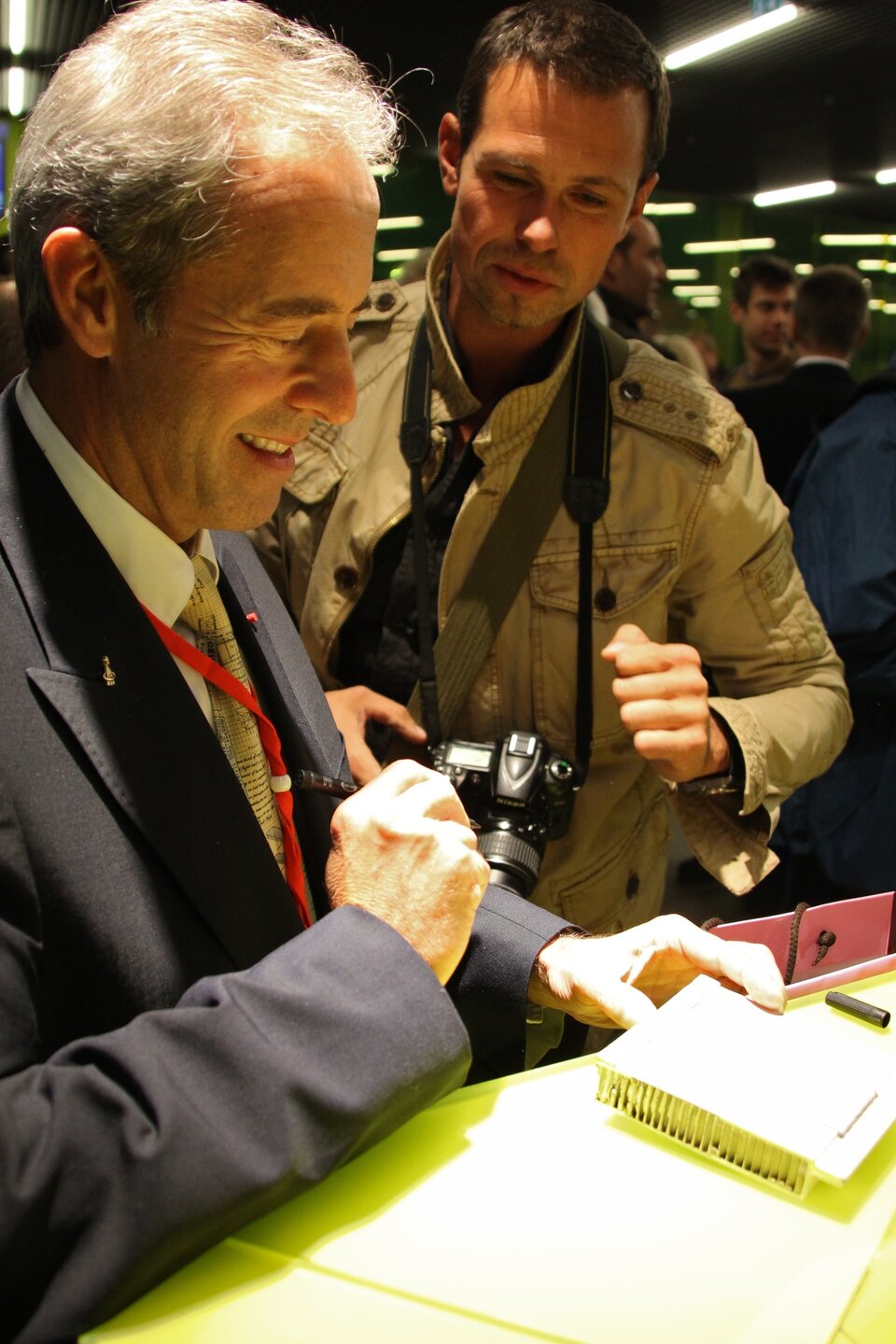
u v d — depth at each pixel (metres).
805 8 1.28
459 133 1.12
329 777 0.90
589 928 1.26
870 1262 0.52
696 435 1.18
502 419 1.12
